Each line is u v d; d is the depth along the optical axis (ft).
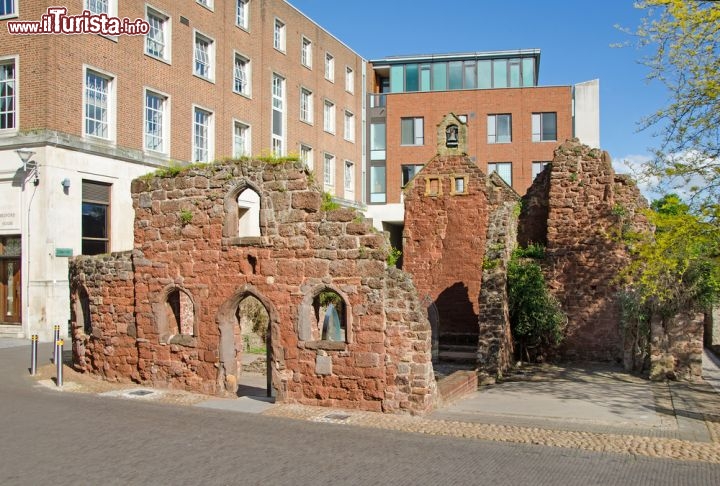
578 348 73.72
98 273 56.54
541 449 35.53
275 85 140.67
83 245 88.94
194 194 50.62
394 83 187.52
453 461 33.09
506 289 69.67
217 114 118.93
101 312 56.18
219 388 49.37
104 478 30.19
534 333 71.56
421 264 86.22
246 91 129.39
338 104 167.53
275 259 47.24
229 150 122.52
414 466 32.22
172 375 51.72
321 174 157.99
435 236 86.28
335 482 29.81
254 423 40.98
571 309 74.38
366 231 44.75
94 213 90.89
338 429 39.58
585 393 53.93
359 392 44.68
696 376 61.72
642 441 37.35
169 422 41.06
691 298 61.52
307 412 44.04
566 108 171.32
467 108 176.04
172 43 107.34
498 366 62.23
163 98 106.01
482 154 174.70
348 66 173.58
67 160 85.40
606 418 43.47
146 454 34.01
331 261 45.52
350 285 44.96
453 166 86.58
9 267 85.40
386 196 180.45
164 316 52.47
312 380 46.03
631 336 67.56
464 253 84.94
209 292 49.83
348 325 44.91
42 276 81.35
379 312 44.21
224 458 33.40
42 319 81.10
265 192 47.75
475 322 83.66
